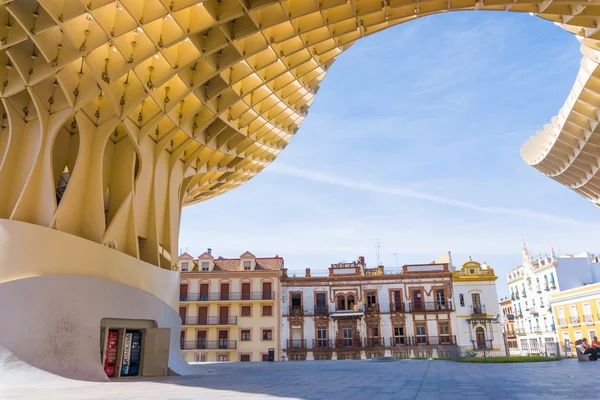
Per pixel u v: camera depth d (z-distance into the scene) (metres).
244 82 23.09
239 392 10.38
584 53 25.20
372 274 56.69
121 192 20.52
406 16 20.66
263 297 55.44
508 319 81.56
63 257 16.05
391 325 54.22
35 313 14.59
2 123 17.92
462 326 53.22
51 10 13.91
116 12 15.84
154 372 19.39
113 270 18.16
